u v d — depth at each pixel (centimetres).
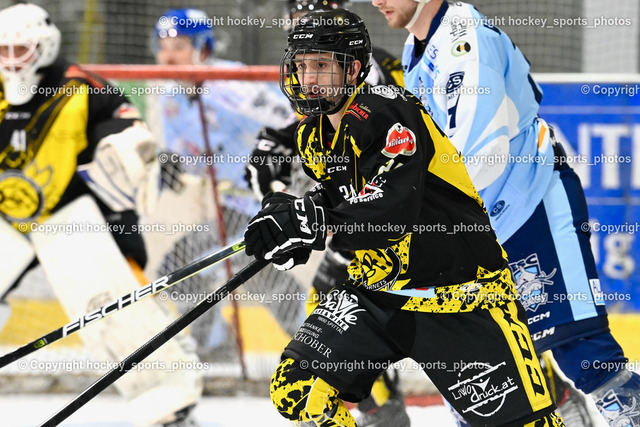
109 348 1236
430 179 782
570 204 995
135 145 1248
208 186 1577
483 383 779
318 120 825
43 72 1245
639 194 1664
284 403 806
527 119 995
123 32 2277
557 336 967
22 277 1295
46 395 1453
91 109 1252
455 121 935
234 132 1575
